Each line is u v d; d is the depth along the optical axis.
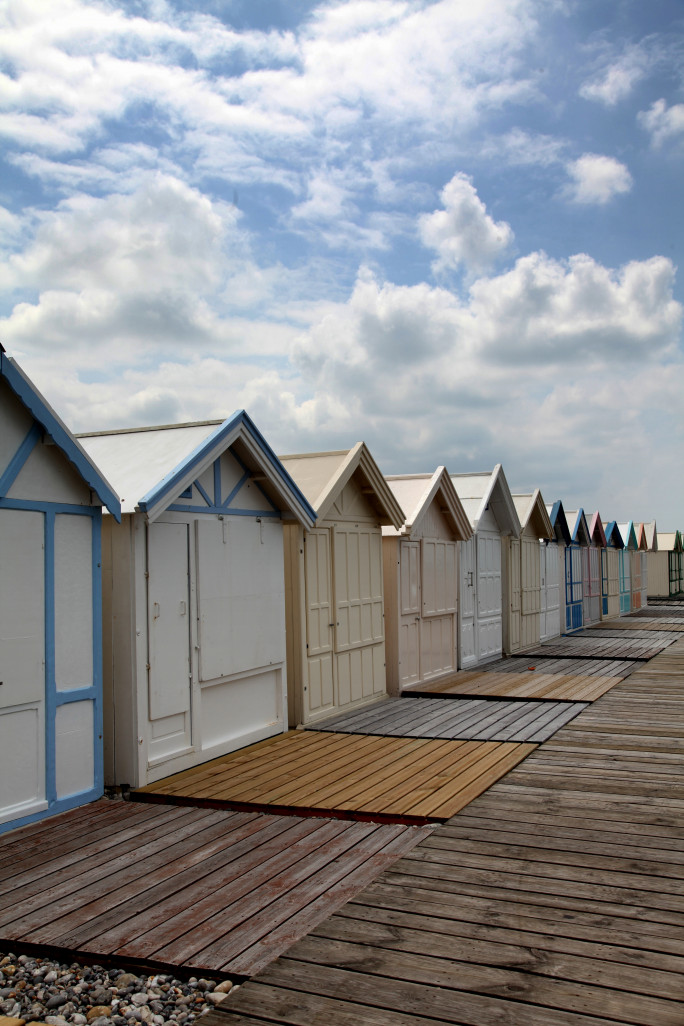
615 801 6.11
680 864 4.82
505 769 7.11
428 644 12.84
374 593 11.21
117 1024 3.53
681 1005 3.32
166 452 7.54
